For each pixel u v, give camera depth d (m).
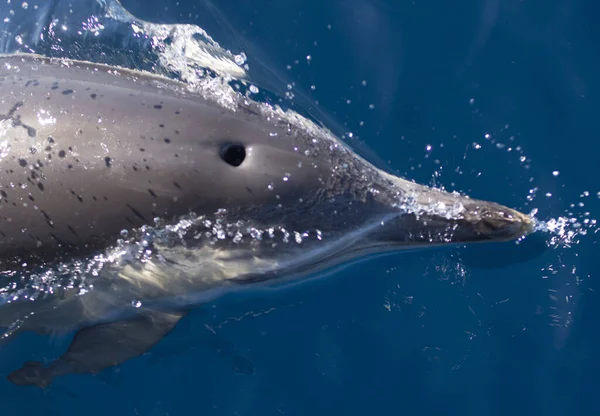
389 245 1.96
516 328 2.01
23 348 1.98
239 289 1.97
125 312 1.96
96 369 1.94
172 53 2.17
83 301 1.95
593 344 2.00
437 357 1.99
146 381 1.96
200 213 1.88
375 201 1.91
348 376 1.98
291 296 2.00
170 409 1.95
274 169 1.88
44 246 1.90
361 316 2.01
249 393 1.96
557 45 2.21
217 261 1.92
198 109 1.89
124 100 1.89
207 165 1.87
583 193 2.08
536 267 2.04
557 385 1.98
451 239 1.93
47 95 1.89
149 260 1.91
